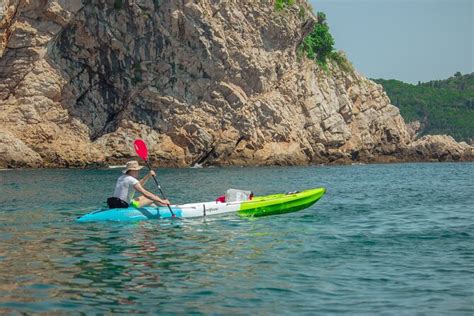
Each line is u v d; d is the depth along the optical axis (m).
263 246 12.80
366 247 12.73
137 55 53.19
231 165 55.91
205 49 54.66
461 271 10.52
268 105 58.19
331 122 66.00
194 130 54.31
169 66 54.00
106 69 52.75
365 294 9.08
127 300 8.68
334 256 11.77
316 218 17.36
